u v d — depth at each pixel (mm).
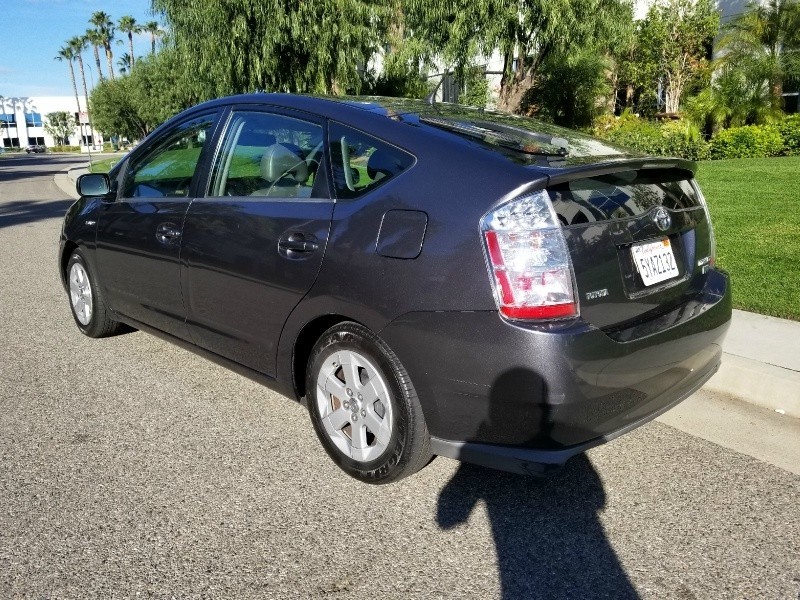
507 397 2416
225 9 17500
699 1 25781
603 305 2516
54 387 4117
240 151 3479
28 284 7023
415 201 2629
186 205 3652
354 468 2943
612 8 18672
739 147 19359
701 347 2924
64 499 2883
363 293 2703
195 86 19828
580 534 2625
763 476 3037
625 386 2549
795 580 2352
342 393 2928
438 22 18438
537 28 18344
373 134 2926
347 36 18125
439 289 2490
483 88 26688
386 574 2396
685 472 3072
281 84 19109
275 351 3191
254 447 3348
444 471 3105
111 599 2270
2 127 129750
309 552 2521
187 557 2494
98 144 105062
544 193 2438
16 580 2363
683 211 3004
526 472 2496
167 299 3842
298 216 3020
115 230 4215
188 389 4082
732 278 5781
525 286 2371
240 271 3250
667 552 2512
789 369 3748
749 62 21438
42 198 18000
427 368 2559
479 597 2279
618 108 29469
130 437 3459
